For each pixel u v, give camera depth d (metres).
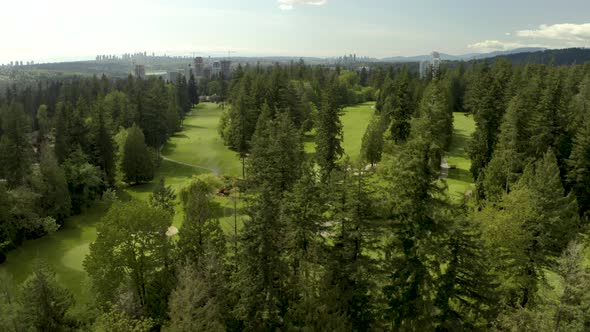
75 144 72.50
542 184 30.98
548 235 30.00
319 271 26.23
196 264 30.92
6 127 81.19
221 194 60.91
